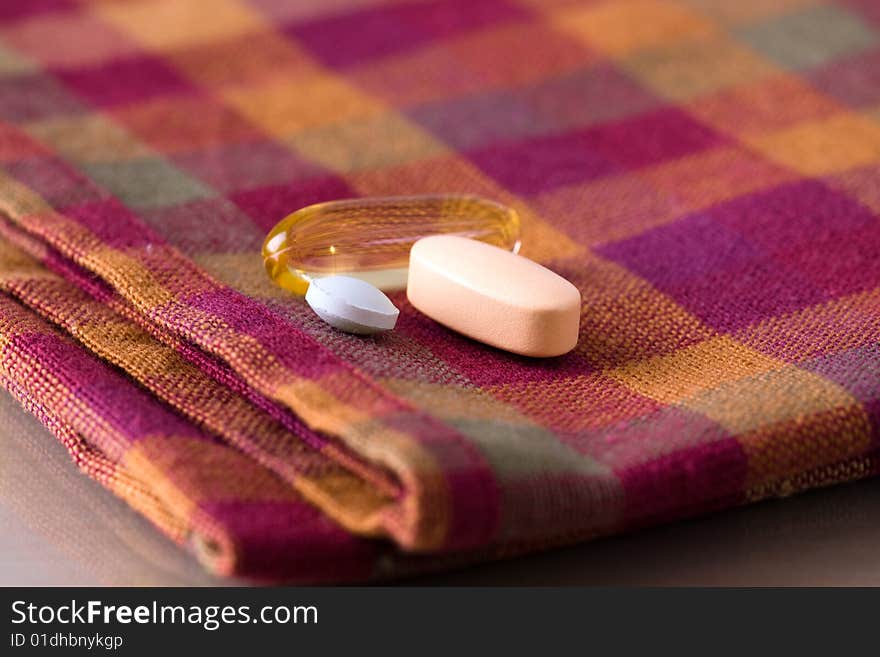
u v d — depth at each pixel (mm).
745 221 248
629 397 214
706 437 205
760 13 304
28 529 209
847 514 212
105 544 208
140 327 223
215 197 251
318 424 201
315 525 198
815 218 249
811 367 217
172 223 244
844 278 236
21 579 204
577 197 256
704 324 228
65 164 255
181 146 265
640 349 224
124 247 233
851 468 213
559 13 304
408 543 192
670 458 202
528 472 197
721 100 280
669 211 252
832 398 210
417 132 271
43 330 222
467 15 304
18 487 215
